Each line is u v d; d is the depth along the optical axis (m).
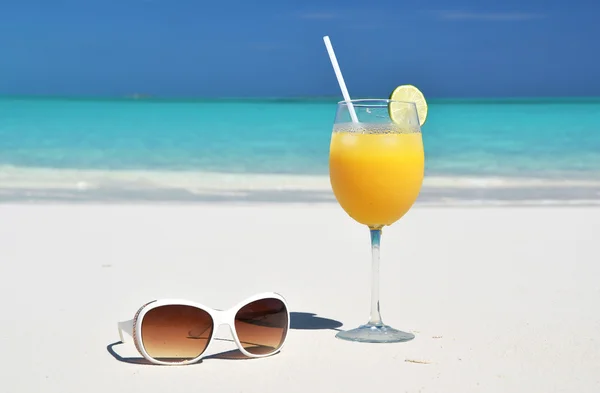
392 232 2.00
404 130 1.19
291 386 1.06
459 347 1.18
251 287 1.48
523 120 5.99
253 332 1.14
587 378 1.08
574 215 2.33
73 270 1.60
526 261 1.69
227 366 1.12
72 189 3.00
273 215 2.29
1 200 2.68
